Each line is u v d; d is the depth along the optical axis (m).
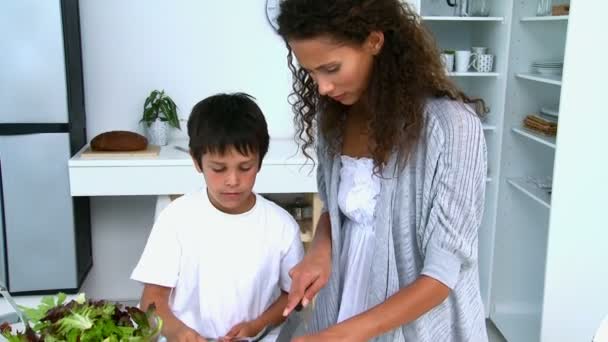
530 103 2.82
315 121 1.29
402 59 1.02
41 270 2.72
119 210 3.16
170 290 1.33
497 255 3.01
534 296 2.78
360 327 0.97
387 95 1.03
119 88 2.98
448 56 2.88
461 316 1.15
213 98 1.26
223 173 1.22
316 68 0.99
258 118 1.24
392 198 1.10
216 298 1.32
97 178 2.59
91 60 2.94
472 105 1.12
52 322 0.97
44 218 2.67
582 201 2.30
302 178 2.63
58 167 2.63
